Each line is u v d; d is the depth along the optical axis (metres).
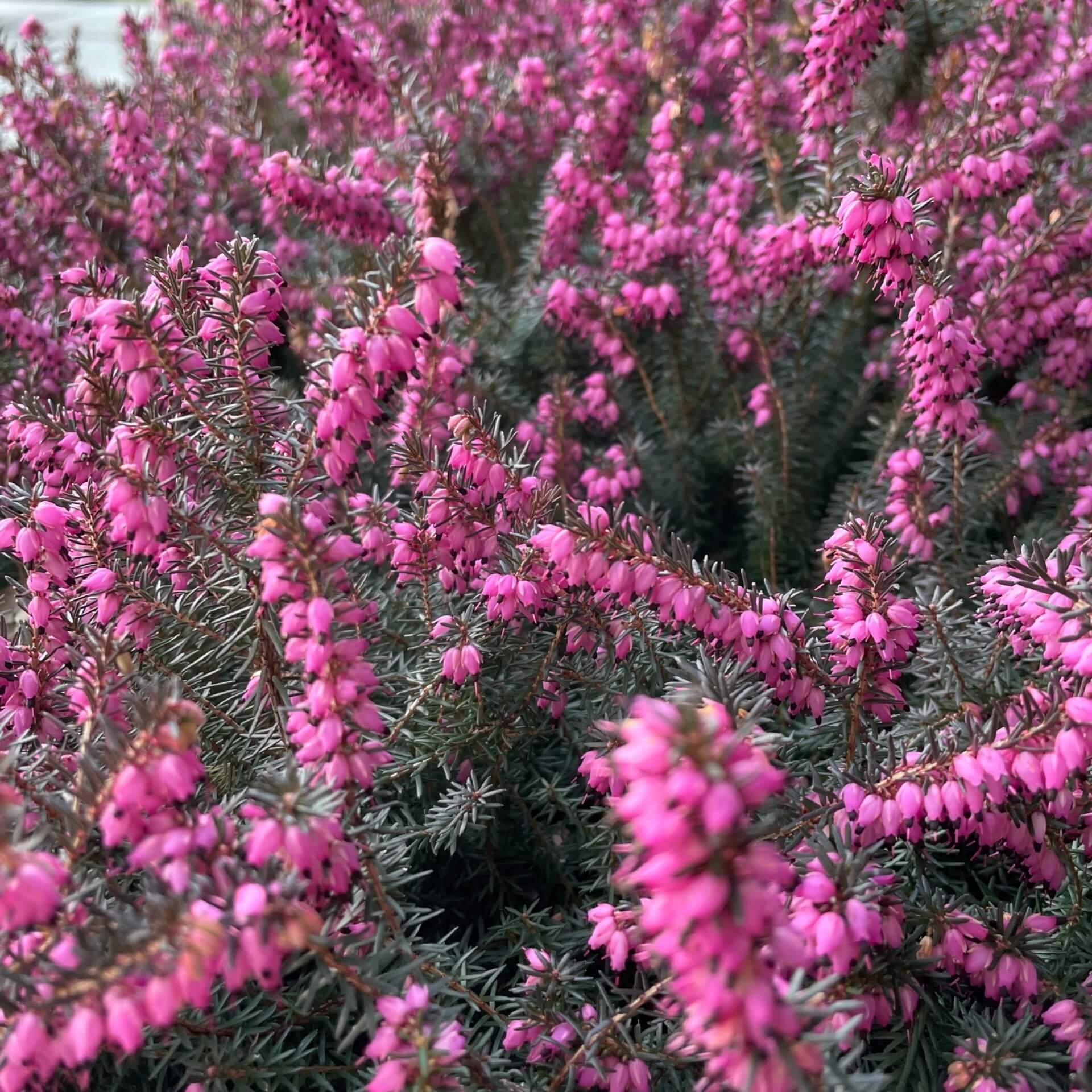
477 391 0.41
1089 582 0.18
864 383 0.45
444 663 0.23
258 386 0.23
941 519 0.33
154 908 0.14
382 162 0.47
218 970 0.14
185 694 0.24
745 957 0.12
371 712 0.17
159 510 0.20
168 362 0.21
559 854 0.27
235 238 0.23
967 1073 0.18
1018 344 0.36
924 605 0.26
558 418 0.38
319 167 0.38
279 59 0.66
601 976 0.22
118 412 0.23
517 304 0.47
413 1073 0.16
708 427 0.45
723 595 0.21
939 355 0.27
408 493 0.37
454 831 0.24
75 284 0.23
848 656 0.22
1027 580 0.20
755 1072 0.13
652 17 0.61
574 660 0.27
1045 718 0.18
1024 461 0.36
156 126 0.54
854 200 0.26
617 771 0.20
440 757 0.26
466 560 0.25
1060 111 0.45
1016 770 0.18
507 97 0.52
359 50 0.40
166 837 0.15
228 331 0.22
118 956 0.14
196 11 0.71
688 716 0.12
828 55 0.34
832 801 0.19
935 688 0.28
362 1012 0.20
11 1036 0.14
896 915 0.18
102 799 0.16
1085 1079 0.17
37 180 0.47
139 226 0.46
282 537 0.16
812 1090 0.13
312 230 0.52
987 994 0.19
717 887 0.12
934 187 0.35
